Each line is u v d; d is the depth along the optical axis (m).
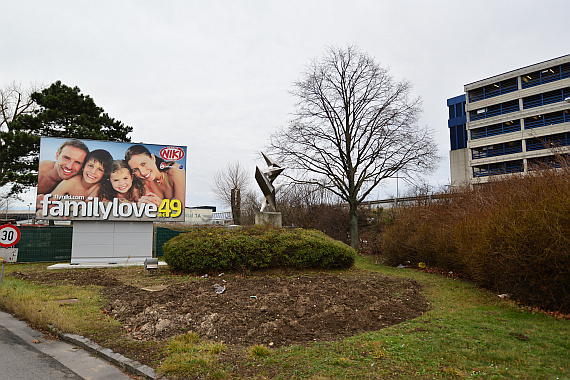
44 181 15.41
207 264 11.88
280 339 5.50
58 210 15.40
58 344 5.83
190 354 4.86
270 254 12.02
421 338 5.43
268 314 6.65
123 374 4.63
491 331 5.80
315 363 4.50
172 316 6.53
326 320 6.33
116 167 16.33
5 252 10.72
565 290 6.72
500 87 43.97
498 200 10.66
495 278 8.62
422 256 14.34
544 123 39.78
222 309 6.95
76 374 4.62
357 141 23.95
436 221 14.31
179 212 16.98
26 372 4.68
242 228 13.43
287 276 11.33
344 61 23.92
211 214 50.34
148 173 16.73
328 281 9.95
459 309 7.31
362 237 24.77
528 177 10.34
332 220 26.55
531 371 4.25
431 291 9.29
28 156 24.06
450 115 52.28
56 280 11.23
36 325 6.78
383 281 10.33
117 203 16.12
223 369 4.43
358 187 23.56
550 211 6.89
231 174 41.75
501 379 4.03
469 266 10.17
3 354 5.36
